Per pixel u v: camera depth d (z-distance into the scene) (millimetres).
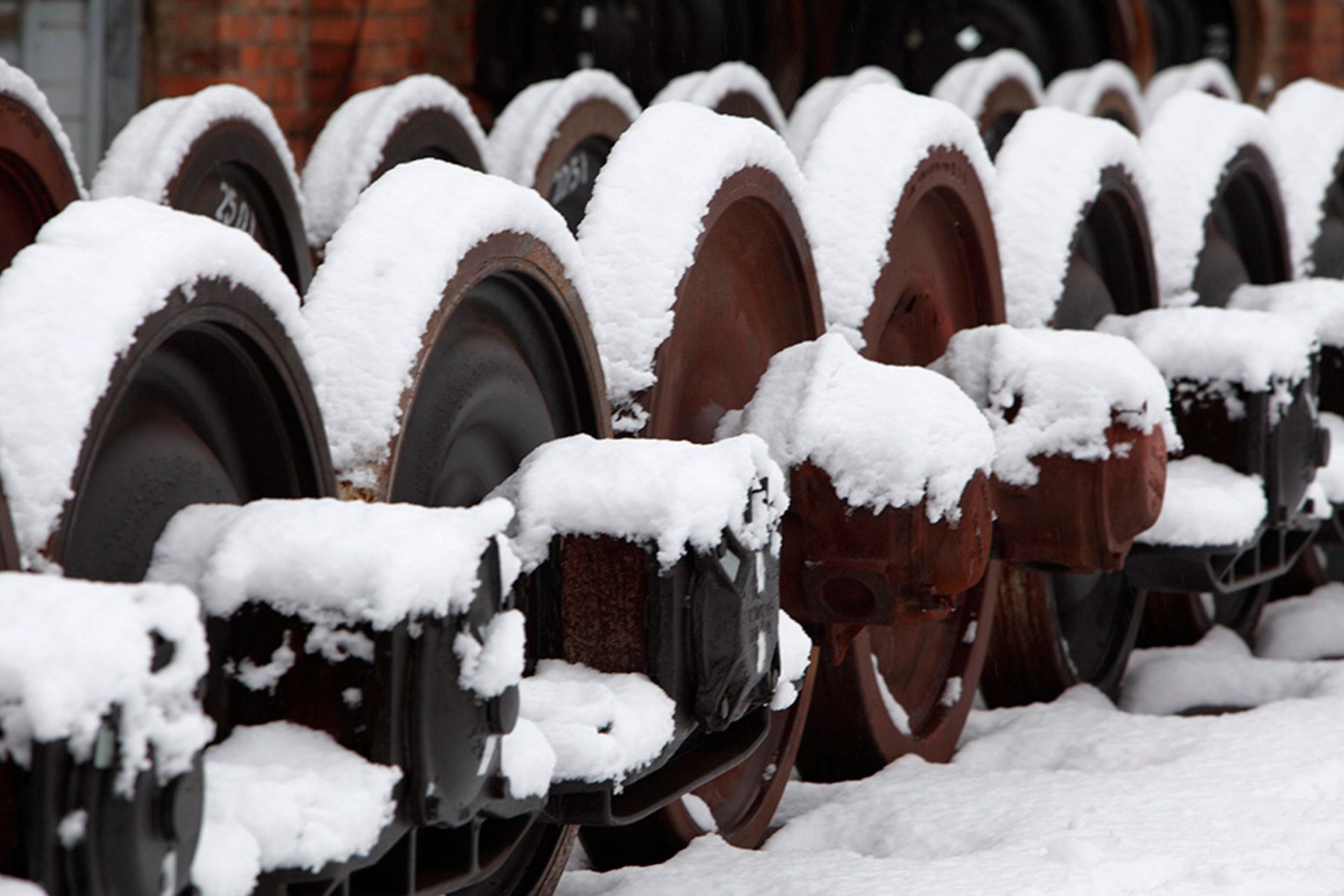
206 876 4527
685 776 7078
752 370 9508
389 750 5188
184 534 5562
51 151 8961
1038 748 10797
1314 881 7516
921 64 31922
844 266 10055
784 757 9453
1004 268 12141
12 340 5012
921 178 10648
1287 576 16406
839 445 8422
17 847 4020
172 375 5891
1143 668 13516
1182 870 7719
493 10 27938
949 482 8375
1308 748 9938
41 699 3930
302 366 6215
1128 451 9961
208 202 12742
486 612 5398
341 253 6781
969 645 11500
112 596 4180
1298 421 12266
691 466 6758
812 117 19422
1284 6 37500
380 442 6496
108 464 5516
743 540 6758
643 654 6723
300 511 5484
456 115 15469
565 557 6793
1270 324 12234
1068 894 7258
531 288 7602
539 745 5895
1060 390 10039
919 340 11195
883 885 7422
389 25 23625
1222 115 14805
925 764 10500
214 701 5277
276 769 5062
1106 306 13539
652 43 29781
